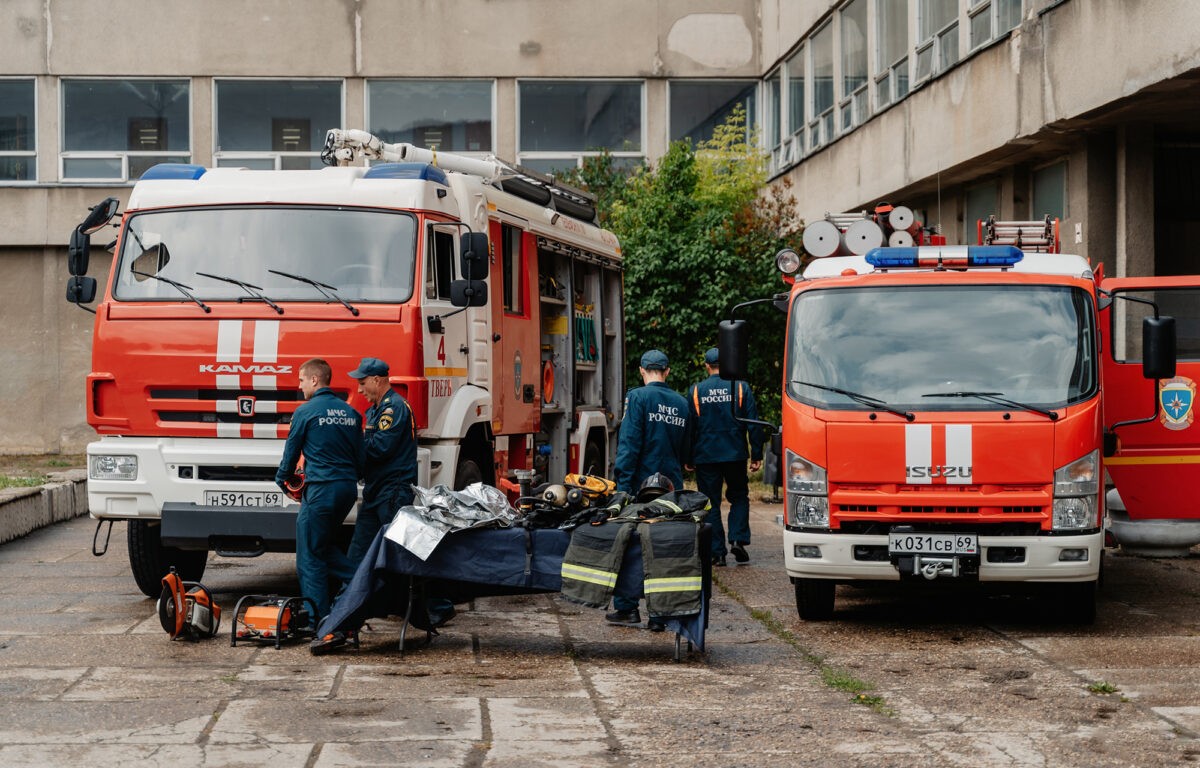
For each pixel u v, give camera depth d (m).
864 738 6.35
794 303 9.45
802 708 6.96
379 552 8.20
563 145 26.30
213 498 9.48
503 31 26.02
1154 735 6.40
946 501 8.72
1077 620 9.27
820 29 24.19
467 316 10.49
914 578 8.77
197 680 7.47
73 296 9.98
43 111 25.41
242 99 25.75
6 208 25.25
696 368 19.91
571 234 13.71
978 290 9.22
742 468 12.32
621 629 9.23
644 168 23.19
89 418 9.71
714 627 9.37
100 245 25.27
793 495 9.05
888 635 9.02
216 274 9.75
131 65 25.44
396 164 10.16
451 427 9.97
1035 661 8.14
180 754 5.95
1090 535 8.68
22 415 25.53
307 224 9.82
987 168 18.62
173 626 8.49
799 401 9.11
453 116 26.11
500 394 11.25
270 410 9.48
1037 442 8.68
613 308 15.54
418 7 25.81
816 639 8.88
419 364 9.54
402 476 9.12
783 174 25.91
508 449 11.61
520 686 7.42
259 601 10.24
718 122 26.88
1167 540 12.38
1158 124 15.86
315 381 8.83
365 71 25.73
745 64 26.83
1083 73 15.02
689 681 7.59
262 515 9.39
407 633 9.02
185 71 25.45
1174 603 10.25
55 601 10.31
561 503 8.35
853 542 8.84
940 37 19.31
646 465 10.41
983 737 6.37
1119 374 12.20
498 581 8.24
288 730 6.38
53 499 15.93
